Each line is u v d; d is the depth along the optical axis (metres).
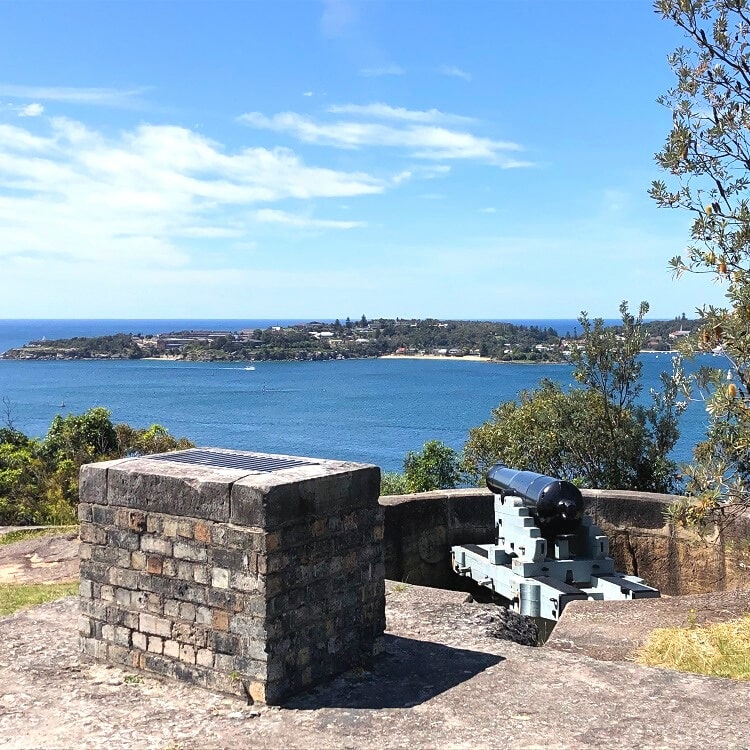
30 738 3.85
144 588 4.51
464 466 13.95
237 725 3.93
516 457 12.82
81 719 4.03
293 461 4.91
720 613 6.13
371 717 4.01
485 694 4.29
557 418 12.41
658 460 11.80
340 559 4.56
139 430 21.33
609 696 4.28
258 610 4.10
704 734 3.82
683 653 5.23
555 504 8.11
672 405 12.02
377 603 4.86
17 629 5.47
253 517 4.09
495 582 8.41
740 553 7.98
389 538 8.76
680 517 6.12
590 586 8.15
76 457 17.84
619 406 12.08
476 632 5.55
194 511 4.29
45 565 9.16
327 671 4.47
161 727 3.93
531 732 3.85
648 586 8.16
